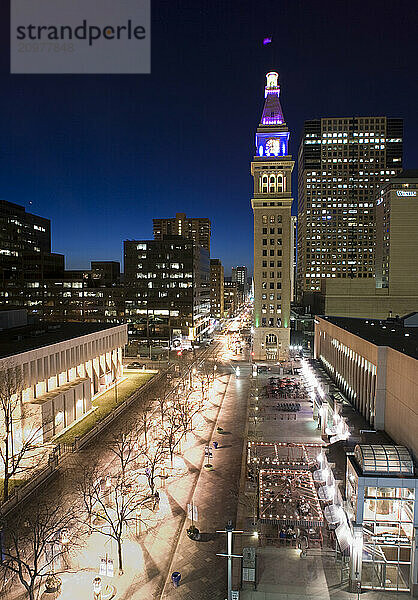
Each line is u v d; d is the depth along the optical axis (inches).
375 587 1112.8
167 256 5925.2
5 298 6633.9
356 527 1122.0
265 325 4586.6
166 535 1328.7
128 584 1107.9
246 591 1089.4
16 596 1060.5
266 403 2866.6
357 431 1699.1
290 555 1245.1
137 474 1653.5
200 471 1788.9
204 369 4072.3
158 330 5974.4
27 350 2075.5
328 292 5418.3
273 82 4712.1
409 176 6131.9
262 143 4670.3
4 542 1255.5
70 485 1642.5
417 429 1273.4
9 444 1850.4
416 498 1120.8
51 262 6998.0
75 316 6432.1
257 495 1545.3
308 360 3503.9
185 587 1098.1
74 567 1176.2
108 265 6988.2
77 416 2402.8
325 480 1568.7
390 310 5319.9
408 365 1380.4
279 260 4552.2
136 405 2763.3
